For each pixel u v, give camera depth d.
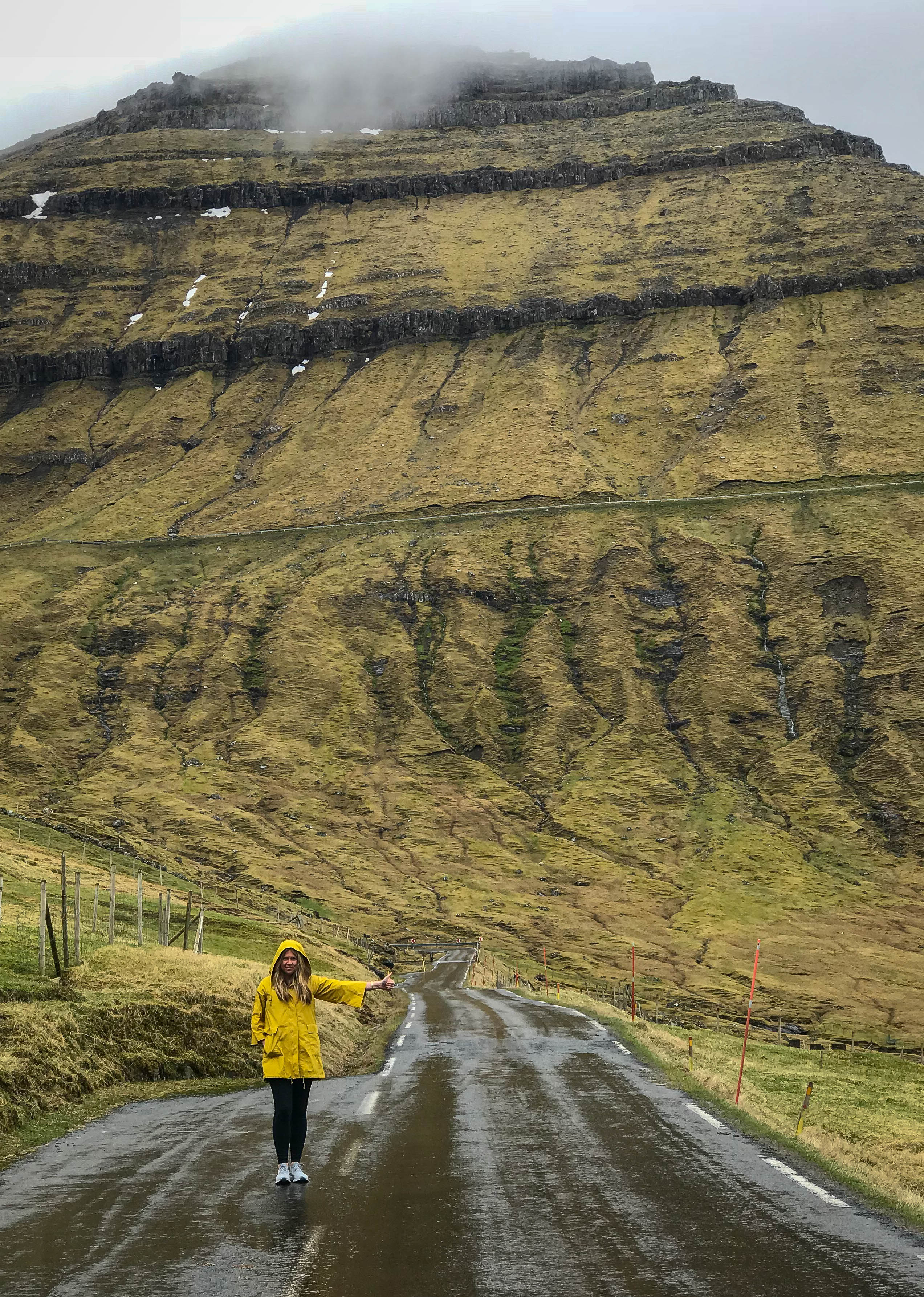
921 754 153.00
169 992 24.16
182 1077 20.67
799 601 192.12
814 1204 10.24
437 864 131.75
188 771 155.88
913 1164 17.55
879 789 147.88
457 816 147.12
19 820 90.62
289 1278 8.10
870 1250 8.72
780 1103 25.23
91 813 134.88
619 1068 21.22
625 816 146.75
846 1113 25.58
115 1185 11.36
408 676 185.25
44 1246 9.11
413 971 79.19
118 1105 17.38
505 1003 43.91
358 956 78.56
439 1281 7.99
